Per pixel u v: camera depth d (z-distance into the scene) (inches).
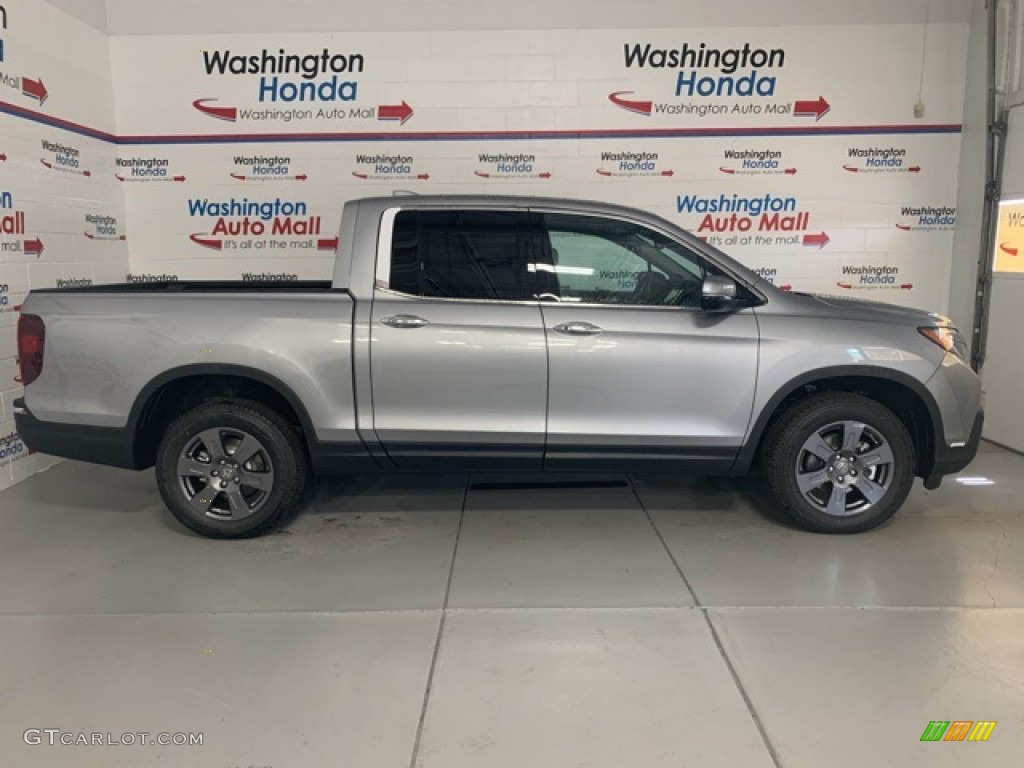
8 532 188.1
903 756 105.6
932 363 176.1
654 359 171.8
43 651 133.4
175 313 172.9
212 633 139.4
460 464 177.6
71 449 178.7
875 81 282.0
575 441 174.6
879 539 181.3
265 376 171.6
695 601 150.3
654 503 207.5
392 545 179.5
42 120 241.1
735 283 176.1
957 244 285.9
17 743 109.1
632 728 111.7
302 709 116.7
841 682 122.9
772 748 107.2
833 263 291.3
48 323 176.1
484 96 284.7
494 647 133.9
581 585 157.8
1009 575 161.5
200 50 284.0
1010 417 261.3
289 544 180.4
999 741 108.7
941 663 128.3
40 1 239.6
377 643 135.5
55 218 248.5
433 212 177.5
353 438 174.1
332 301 173.0
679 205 289.1
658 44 281.3
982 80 268.8
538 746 107.9
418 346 170.6
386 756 106.1
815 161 286.0
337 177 289.7
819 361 173.0
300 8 281.4
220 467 178.5
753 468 190.5
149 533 187.6
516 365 171.2
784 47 281.0
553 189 289.1
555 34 281.4
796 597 151.6
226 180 290.7
